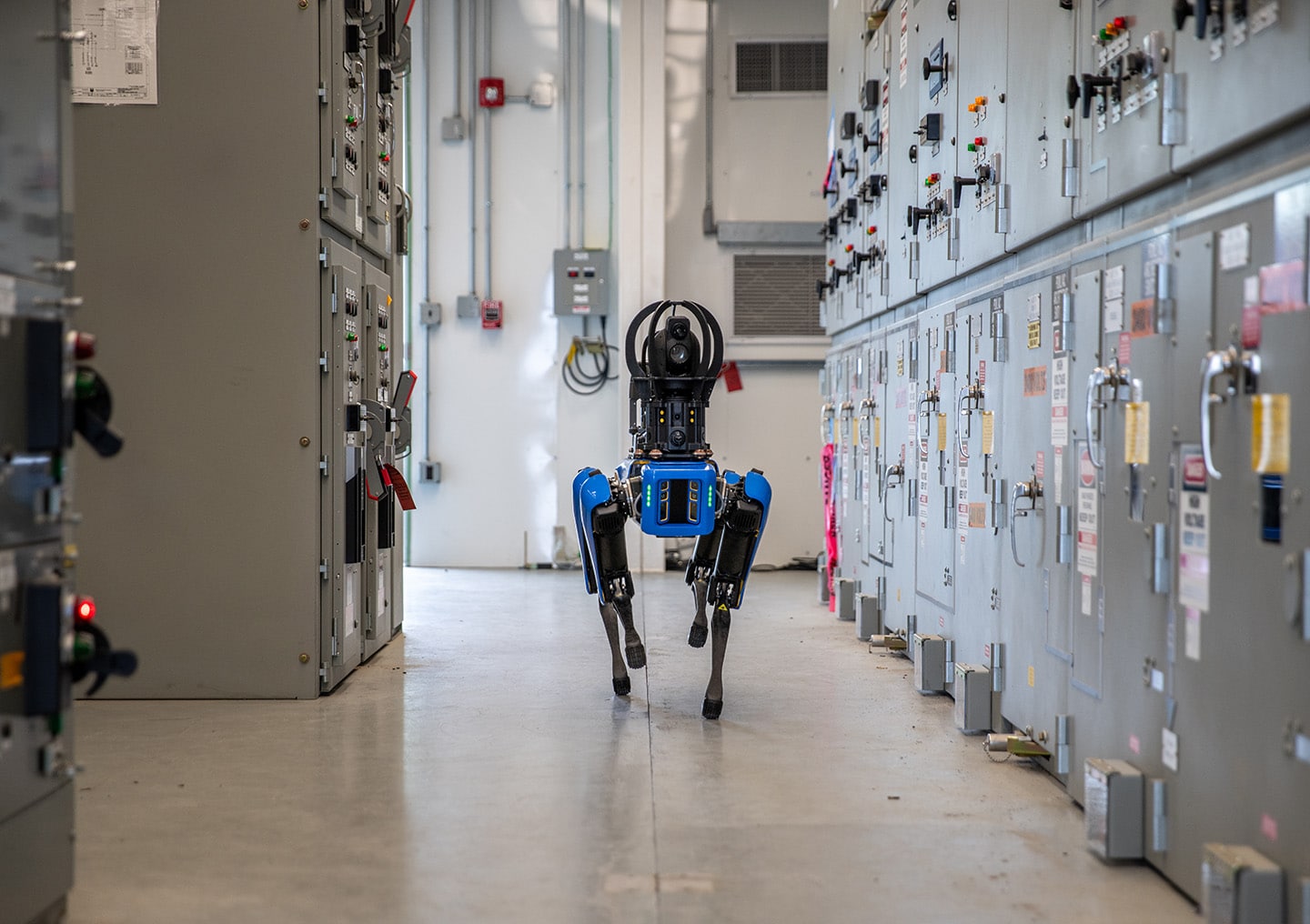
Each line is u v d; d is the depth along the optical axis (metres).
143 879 2.88
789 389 10.01
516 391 9.95
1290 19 2.31
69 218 2.61
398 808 3.45
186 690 4.86
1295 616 2.24
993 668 4.28
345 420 5.04
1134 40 3.06
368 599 5.74
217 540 4.84
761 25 9.88
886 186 6.16
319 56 4.78
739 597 4.59
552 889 2.82
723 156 9.92
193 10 4.74
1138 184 3.03
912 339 5.56
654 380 4.39
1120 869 2.97
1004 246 4.16
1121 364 3.15
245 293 4.79
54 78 2.53
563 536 9.91
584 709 4.75
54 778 2.54
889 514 6.14
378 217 5.76
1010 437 4.13
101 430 2.60
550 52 9.85
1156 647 2.93
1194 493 2.71
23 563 2.36
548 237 9.89
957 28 4.76
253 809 3.43
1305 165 2.22
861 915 2.66
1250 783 2.45
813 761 3.98
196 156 4.77
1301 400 2.23
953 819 3.37
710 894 2.78
